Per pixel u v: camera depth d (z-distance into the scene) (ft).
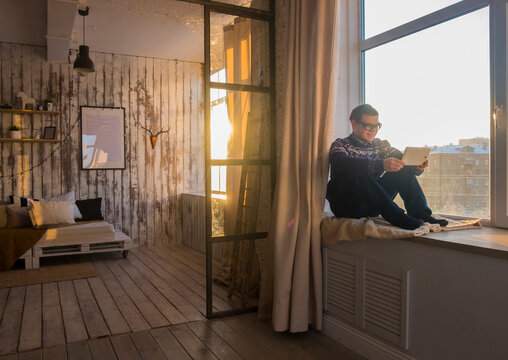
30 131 18.51
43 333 9.29
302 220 8.96
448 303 6.49
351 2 10.32
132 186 20.43
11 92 18.19
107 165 19.84
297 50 9.23
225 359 7.90
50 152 18.85
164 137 21.07
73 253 16.65
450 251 6.46
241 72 10.54
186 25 15.96
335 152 8.41
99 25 16.01
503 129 7.41
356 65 10.32
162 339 8.89
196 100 21.75
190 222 20.31
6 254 15.46
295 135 9.18
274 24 10.92
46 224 16.90
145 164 20.70
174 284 13.50
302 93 9.16
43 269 15.64
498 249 5.73
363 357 8.02
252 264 10.78
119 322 9.96
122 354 8.16
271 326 9.64
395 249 7.39
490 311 5.92
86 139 19.45
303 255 8.83
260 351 8.26
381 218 8.54
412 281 7.07
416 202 8.04
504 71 7.38
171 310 10.84
